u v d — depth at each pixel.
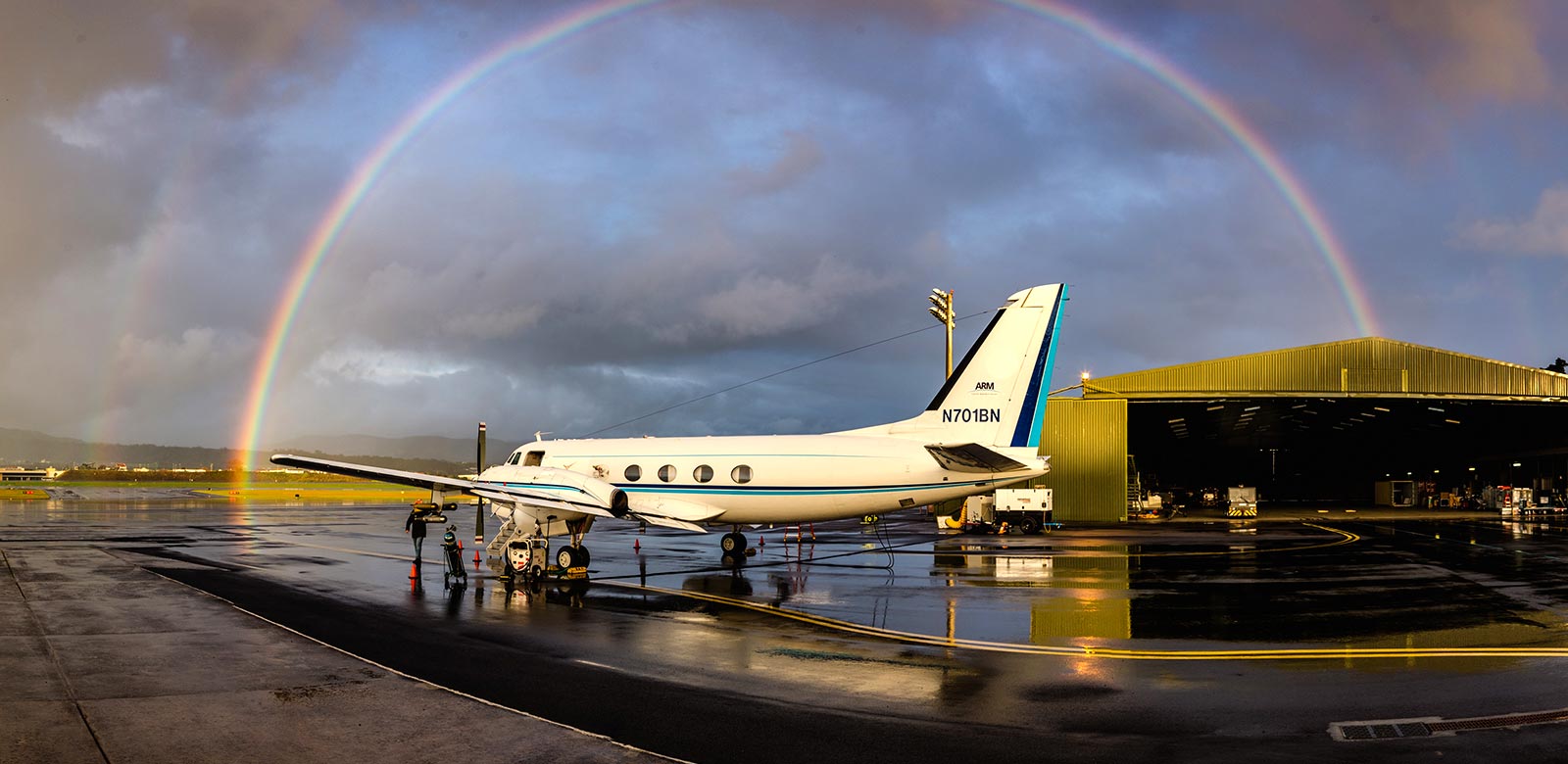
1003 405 27.69
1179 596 20.89
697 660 13.71
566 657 13.83
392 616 17.62
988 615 18.09
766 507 27.53
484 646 14.59
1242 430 86.56
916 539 39.12
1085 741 9.74
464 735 9.64
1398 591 21.69
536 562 23.52
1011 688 12.09
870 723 10.37
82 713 10.27
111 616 16.89
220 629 15.66
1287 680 12.57
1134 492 63.91
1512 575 24.91
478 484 24.48
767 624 17.03
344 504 75.81
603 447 29.33
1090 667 13.37
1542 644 15.19
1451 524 52.62
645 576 24.81
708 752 9.23
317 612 17.88
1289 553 31.64
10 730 9.59
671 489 27.97
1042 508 43.22
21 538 36.00
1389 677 12.76
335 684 11.81
